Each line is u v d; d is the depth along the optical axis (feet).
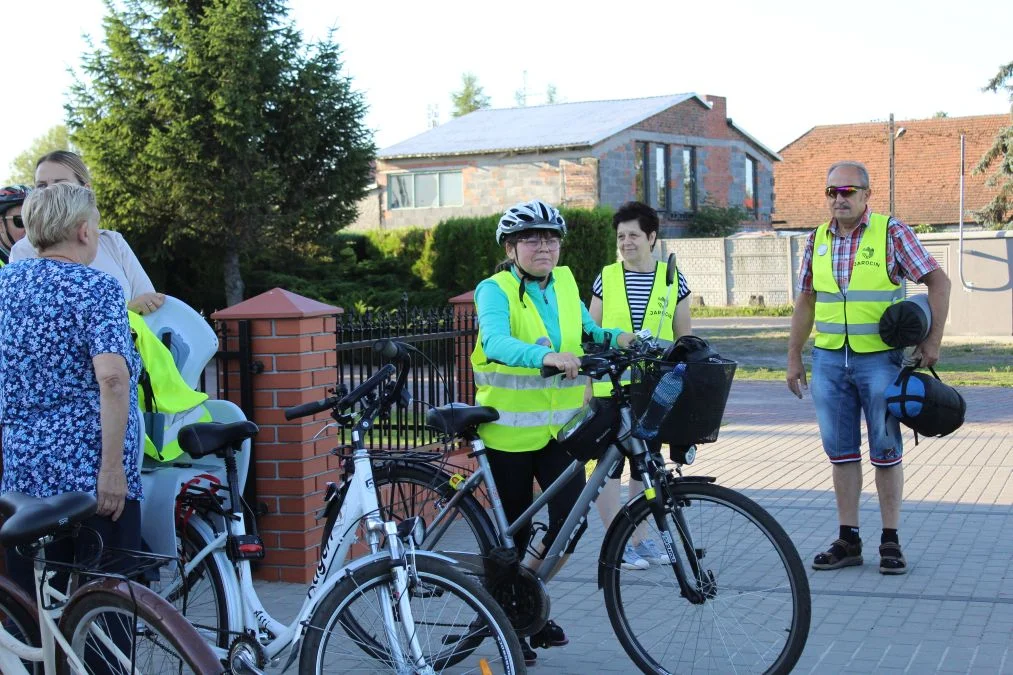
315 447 20.39
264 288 86.38
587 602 19.06
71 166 16.78
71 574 12.55
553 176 115.96
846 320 20.27
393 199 124.16
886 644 16.22
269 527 20.30
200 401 15.14
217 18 78.54
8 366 12.64
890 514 20.13
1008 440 34.42
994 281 72.38
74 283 12.55
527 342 15.06
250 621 13.42
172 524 14.10
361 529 13.67
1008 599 18.22
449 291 82.99
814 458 32.65
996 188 135.64
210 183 80.07
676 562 14.23
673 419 13.62
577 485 14.93
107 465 12.35
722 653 14.12
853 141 171.32
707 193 131.13
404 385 13.79
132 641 11.55
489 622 12.26
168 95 79.25
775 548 13.73
